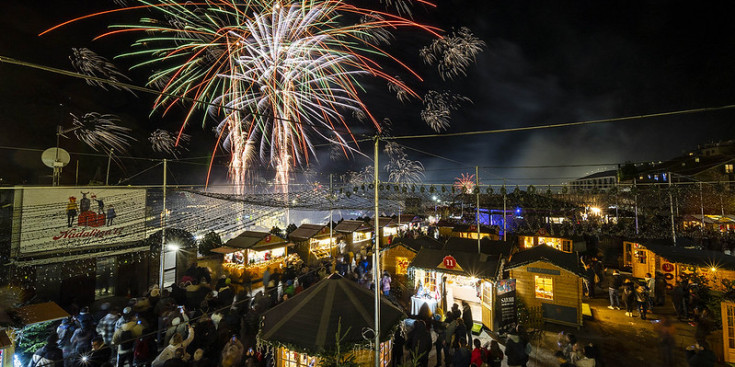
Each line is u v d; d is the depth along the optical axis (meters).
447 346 10.35
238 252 19.08
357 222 27.84
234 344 8.71
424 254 15.85
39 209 12.33
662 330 11.16
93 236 13.53
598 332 13.40
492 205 30.83
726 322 10.86
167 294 11.95
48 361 8.06
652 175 40.16
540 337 13.04
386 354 9.34
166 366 7.78
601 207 28.86
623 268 22.53
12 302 11.04
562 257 14.76
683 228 24.80
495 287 13.64
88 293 13.66
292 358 8.79
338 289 9.16
